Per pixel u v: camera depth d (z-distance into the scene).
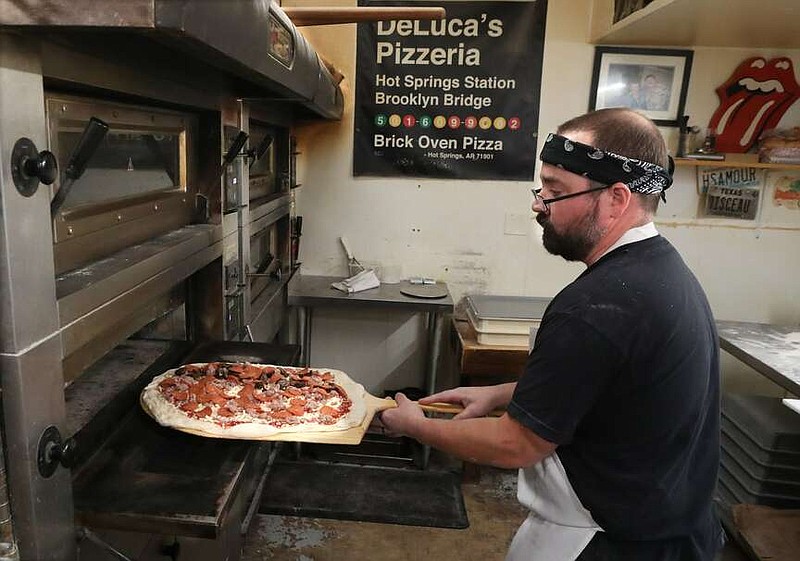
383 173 3.04
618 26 2.52
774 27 2.43
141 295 1.21
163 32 0.74
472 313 2.88
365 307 2.79
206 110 1.69
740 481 2.47
